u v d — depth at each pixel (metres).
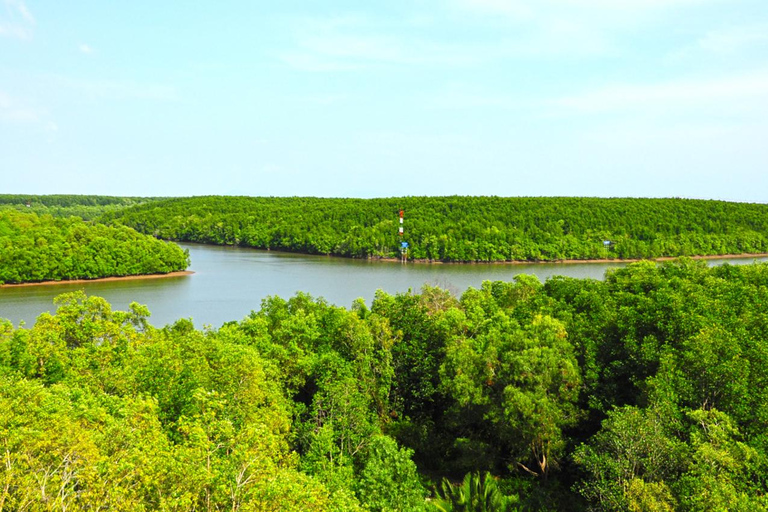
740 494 27.12
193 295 142.88
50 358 43.56
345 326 54.41
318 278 174.88
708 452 29.09
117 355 46.00
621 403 45.69
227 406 36.62
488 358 46.16
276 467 29.64
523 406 41.41
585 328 51.78
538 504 41.56
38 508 22.39
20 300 135.25
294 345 51.12
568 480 44.72
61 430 26.73
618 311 53.06
